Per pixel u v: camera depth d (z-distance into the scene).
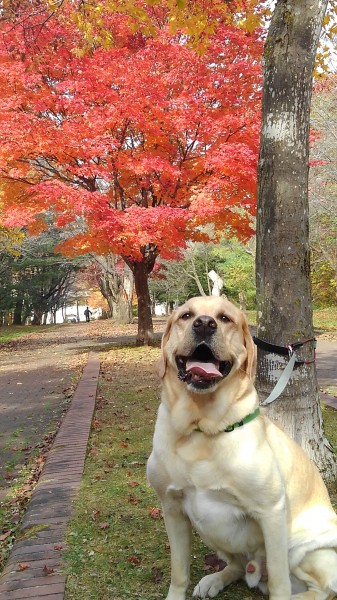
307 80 1.75
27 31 5.30
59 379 5.02
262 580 1.17
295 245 1.75
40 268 18.31
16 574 1.32
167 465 1.08
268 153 1.77
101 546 1.47
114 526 1.59
